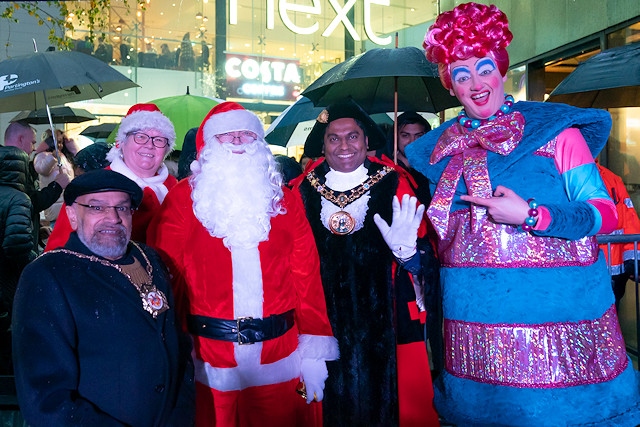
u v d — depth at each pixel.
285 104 15.35
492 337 2.03
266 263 2.53
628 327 5.38
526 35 9.74
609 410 1.97
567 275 2.00
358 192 2.95
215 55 14.57
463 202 2.14
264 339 2.50
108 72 4.48
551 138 2.03
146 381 1.87
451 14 2.10
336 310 2.89
